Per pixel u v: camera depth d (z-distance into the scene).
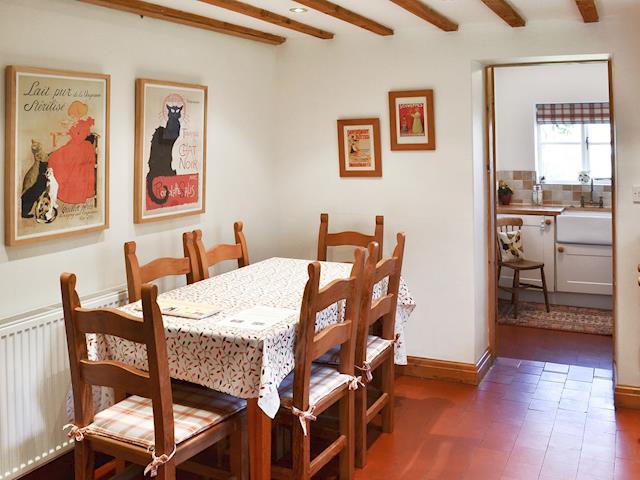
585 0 3.40
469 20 4.20
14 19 2.99
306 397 2.92
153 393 2.50
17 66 2.96
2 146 2.97
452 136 4.48
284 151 5.00
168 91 3.86
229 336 2.72
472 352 4.60
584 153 7.21
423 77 4.50
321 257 4.76
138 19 3.68
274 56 4.93
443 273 4.61
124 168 3.66
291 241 5.07
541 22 4.18
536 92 7.16
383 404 3.75
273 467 3.04
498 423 3.98
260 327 2.83
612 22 4.02
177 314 3.00
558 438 3.78
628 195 4.04
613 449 3.63
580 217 6.47
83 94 3.31
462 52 4.39
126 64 3.62
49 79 3.12
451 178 4.52
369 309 3.39
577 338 5.70
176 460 2.59
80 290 3.43
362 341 3.40
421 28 4.46
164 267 3.68
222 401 2.91
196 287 3.62
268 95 4.89
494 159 4.93
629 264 4.07
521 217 6.71
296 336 2.90
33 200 3.10
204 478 3.36
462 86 4.41
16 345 2.95
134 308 3.13
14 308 3.08
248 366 2.71
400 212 4.69
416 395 4.42
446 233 4.57
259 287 3.61
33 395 3.05
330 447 3.16
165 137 3.87
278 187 5.05
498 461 3.52
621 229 4.07
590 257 6.50
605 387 4.55
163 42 3.87
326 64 4.78
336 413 4.07
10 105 2.95
